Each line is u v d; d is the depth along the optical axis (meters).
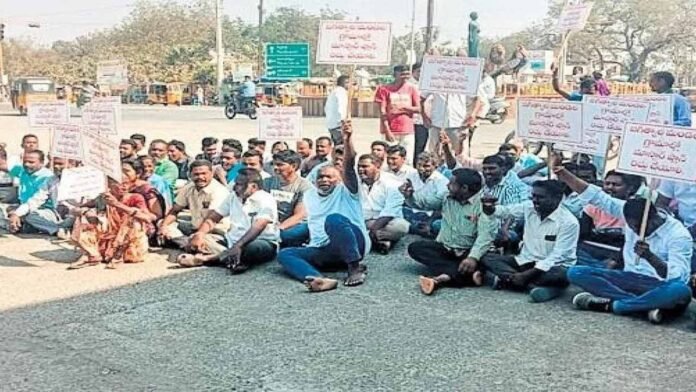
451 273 6.05
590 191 5.68
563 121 6.73
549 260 5.72
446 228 6.23
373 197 7.35
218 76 46.84
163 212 7.53
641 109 6.70
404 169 7.99
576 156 8.55
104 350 4.68
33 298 5.76
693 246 5.87
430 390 4.08
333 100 10.29
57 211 8.03
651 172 5.36
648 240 5.33
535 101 6.89
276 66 27.27
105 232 6.79
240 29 74.62
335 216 6.20
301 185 7.27
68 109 8.94
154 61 61.81
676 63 54.12
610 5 50.16
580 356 4.56
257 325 5.13
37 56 76.56
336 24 7.61
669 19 49.84
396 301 5.68
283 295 5.84
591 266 5.75
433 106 10.15
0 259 7.02
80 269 6.63
